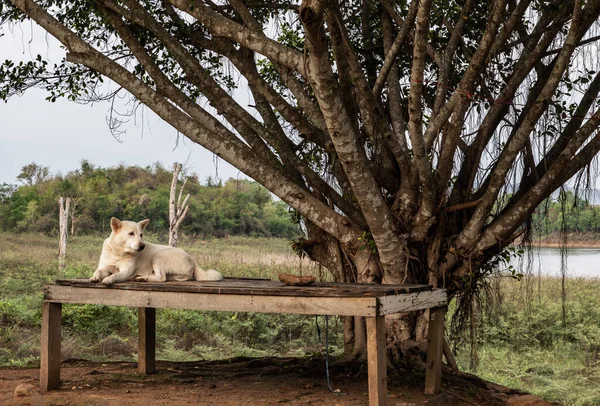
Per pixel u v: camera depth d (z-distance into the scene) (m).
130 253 6.25
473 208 7.56
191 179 48.91
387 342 7.33
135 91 7.32
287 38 9.23
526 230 7.43
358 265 7.40
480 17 8.23
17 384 6.83
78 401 5.87
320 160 8.41
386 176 7.55
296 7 8.53
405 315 7.34
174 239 19.44
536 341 13.28
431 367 6.16
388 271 7.09
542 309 14.42
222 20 7.16
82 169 52.62
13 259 22.97
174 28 8.88
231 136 7.52
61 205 22.95
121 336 12.05
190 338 12.58
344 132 5.92
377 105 6.98
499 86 7.91
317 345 12.49
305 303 5.22
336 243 7.75
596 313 14.86
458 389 6.50
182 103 7.52
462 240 7.16
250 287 5.48
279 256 25.59
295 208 7.40
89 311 12.30
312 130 7.73
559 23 7.11
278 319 13.96
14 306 12.73
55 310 6.38
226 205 45.66
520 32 8.05
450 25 8.20
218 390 6.43
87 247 32.91
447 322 12.36
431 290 5.94
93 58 7.37
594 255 43.41
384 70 7.14
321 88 5.57
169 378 7.05
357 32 9.09
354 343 7.66
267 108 8.33
